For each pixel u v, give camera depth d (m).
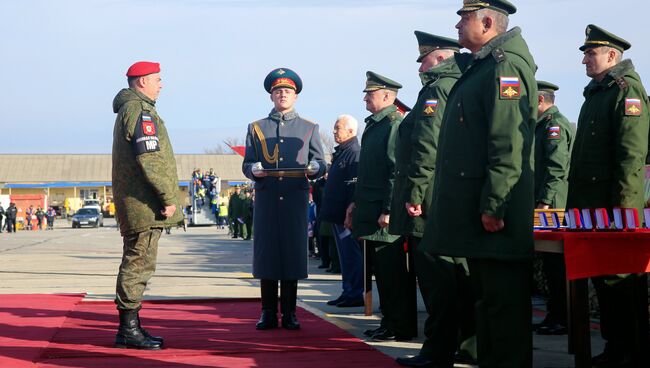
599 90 5.09
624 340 4.69
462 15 4.18
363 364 4.88
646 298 4.61
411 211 4.93
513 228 3.85
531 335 3.95
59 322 6.54
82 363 4.88
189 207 45.41
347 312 7.44
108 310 7.34
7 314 7.00
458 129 4.03
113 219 70.75
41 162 89.19
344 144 7.78
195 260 15.60
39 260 15.40
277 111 6.64
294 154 6.47
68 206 76.25
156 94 5.59
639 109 4.89
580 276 3.85
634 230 3.95
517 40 4.03
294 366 4.81
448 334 4.85
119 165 5.42
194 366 4.81
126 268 5.42
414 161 4.93
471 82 4.03
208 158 90.94
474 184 3.95
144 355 5.15
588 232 3.90
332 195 7.75
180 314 7.20
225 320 6.82
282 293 6.37
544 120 6.73
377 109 6.18
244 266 13.80
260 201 6.39
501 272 3.91
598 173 5.02
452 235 3.98
